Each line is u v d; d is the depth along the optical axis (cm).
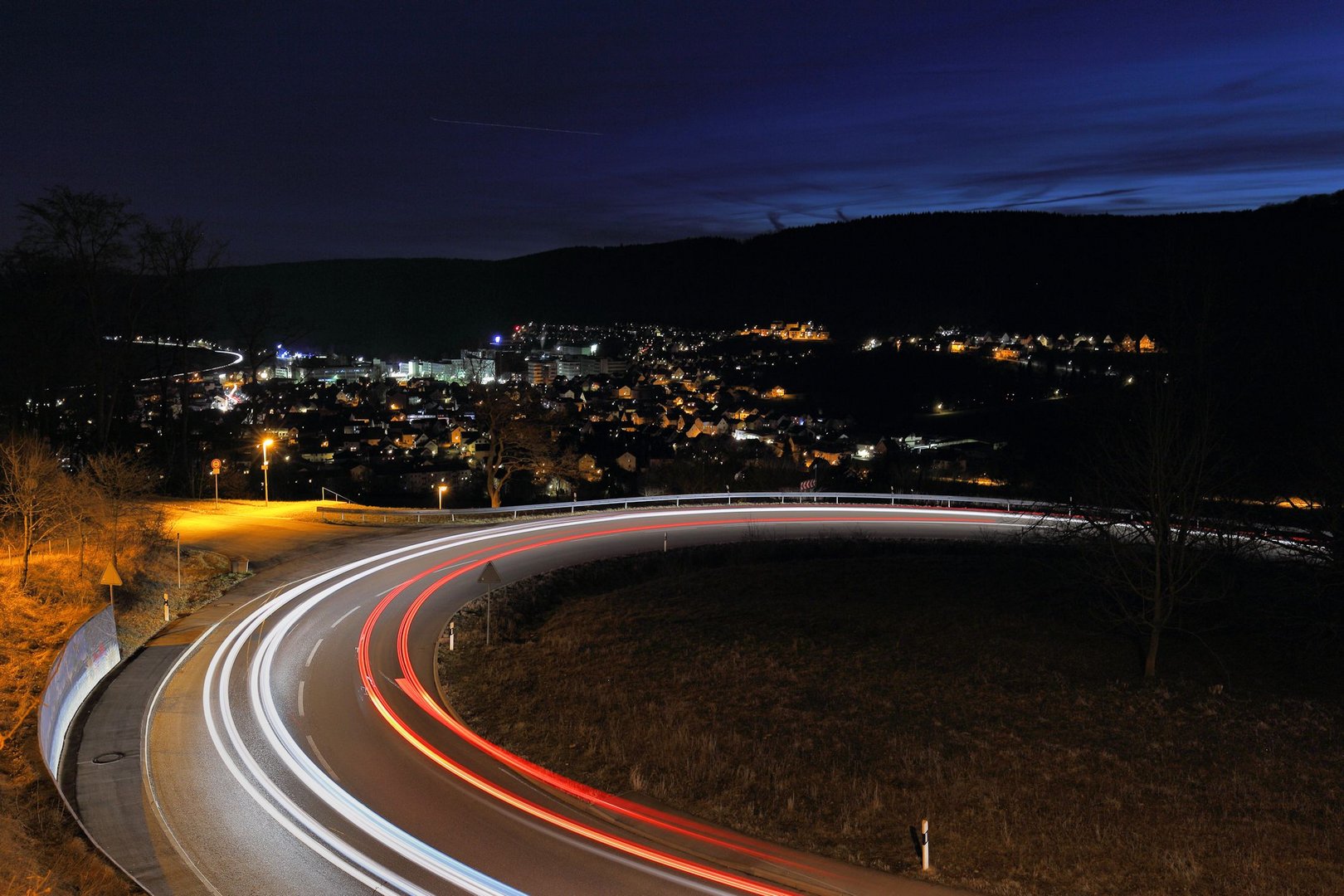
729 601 3294
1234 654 2484
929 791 1759
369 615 3097
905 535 4562
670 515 5169
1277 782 1764
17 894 1214
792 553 4238
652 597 3409
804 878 1448
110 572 2709
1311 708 2102
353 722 2161
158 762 1911
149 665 2530
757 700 2302
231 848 1554
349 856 1527
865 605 3162
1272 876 1426
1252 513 2402
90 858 1424
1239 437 2366
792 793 1761
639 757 1939
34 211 4744
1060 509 2973
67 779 1820
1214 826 1597
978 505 5478
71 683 2139
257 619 3012
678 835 1605
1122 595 2883
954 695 2303
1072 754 1916
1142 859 1488
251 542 4241
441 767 1905
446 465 9344
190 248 5525
